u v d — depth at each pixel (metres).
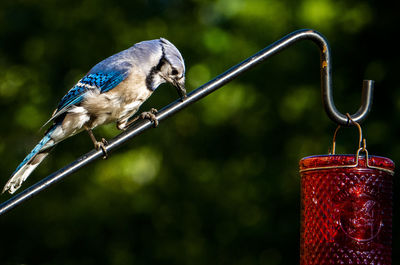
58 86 16.41
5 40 16.78
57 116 6.31
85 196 15.47
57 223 15.48
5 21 16.70
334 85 14.85
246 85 15.59
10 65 16.61
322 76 4.29
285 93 15.39
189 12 17.05
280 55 15.41
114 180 15.47
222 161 15.87
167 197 15.66
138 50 6.42
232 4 16.41
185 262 15.35
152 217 15.62
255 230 14.84
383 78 14.21
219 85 4.29
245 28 16.09
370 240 4.04
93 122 6.43
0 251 15.43
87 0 16.97
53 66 16.56
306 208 4.21
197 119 15.83
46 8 16.83
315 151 14.67
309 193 4.18
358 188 4.05
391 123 13.60
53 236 15.55
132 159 15.54
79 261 15.49
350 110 14.58
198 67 16.02
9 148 15.87
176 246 15.46
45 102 16.20
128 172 15.46
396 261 12.89
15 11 16.84
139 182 15.69
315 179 4.15
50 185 3.85
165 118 4.23
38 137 6.41
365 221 4.04
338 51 14.92
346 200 4.05
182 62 6.44
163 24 16.80
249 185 15.36
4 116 16.11
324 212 4.09
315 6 15.09
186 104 4.27
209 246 15.39
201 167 15.87
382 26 14.60
